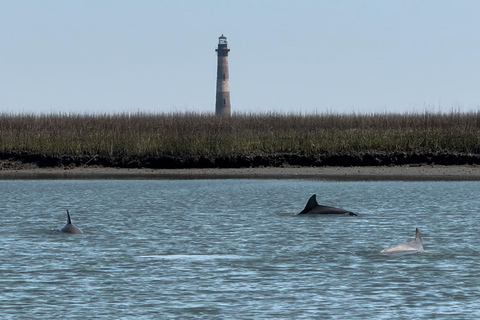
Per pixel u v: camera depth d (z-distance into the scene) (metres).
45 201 80.81
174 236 57.47
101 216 69.00
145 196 85.38
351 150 117.25
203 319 35.97
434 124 127.56
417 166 114.62
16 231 59.88
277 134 123.00
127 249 52.16
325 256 49.38
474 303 38.34
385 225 62.31
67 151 119.00
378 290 40.75
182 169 115.88
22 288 41.16
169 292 40.47
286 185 96.75
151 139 121.12
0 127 129.75
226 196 85.06
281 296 39.69
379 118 133.50
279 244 53.72
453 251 50.75
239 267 46.28
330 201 79.69
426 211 71.19
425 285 41.72
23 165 117.44
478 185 95.06
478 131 121.81
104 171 114.69
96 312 36.97
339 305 38.06
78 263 47.31
